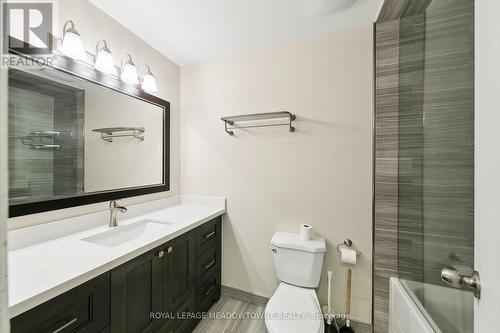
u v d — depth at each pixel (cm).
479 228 53
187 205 208
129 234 150
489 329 49
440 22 106
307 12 143
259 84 186
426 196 117
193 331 159
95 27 138
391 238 146
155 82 186
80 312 86
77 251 104
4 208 35
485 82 51
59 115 122
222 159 200
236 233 196
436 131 109
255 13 145
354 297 160
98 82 140
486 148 51
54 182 120
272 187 183
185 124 214
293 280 157
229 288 199
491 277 49
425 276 116
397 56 143
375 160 151
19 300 69
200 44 180
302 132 173
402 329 126
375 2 134
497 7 48
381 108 149
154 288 122
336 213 164
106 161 148
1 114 34
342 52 161
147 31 164
